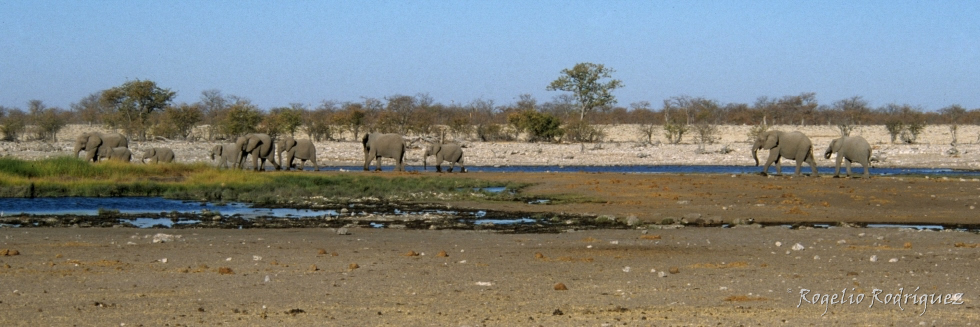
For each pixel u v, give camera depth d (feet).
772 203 94.94
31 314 35.63
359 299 39.50
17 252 53.52
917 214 85.05
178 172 128.26
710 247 59.57
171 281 43.91
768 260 53.01
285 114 301.02
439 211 89.71
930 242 62.80
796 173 141.59
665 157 238.89
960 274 47.24
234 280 44.37
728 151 250.57
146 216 83.66
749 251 57.41
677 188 112.98
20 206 93.61
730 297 39.81
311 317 35.53
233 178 121.08
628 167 212.43
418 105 392.27
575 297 40.27
